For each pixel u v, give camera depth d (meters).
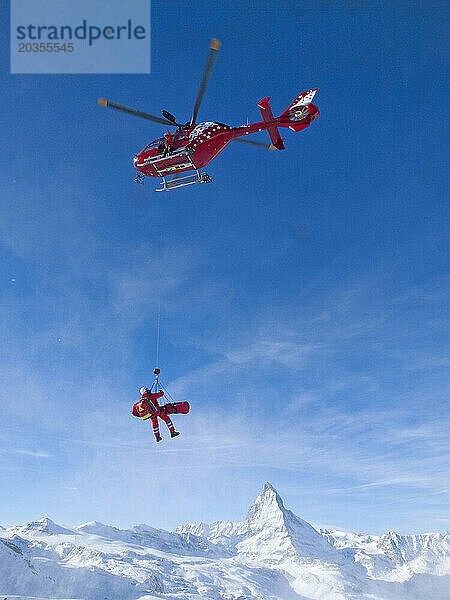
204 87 17.83
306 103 19.47
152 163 20.62
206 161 20.31
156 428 20.84
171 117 19.77
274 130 20.38
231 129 19.97
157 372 20.86
